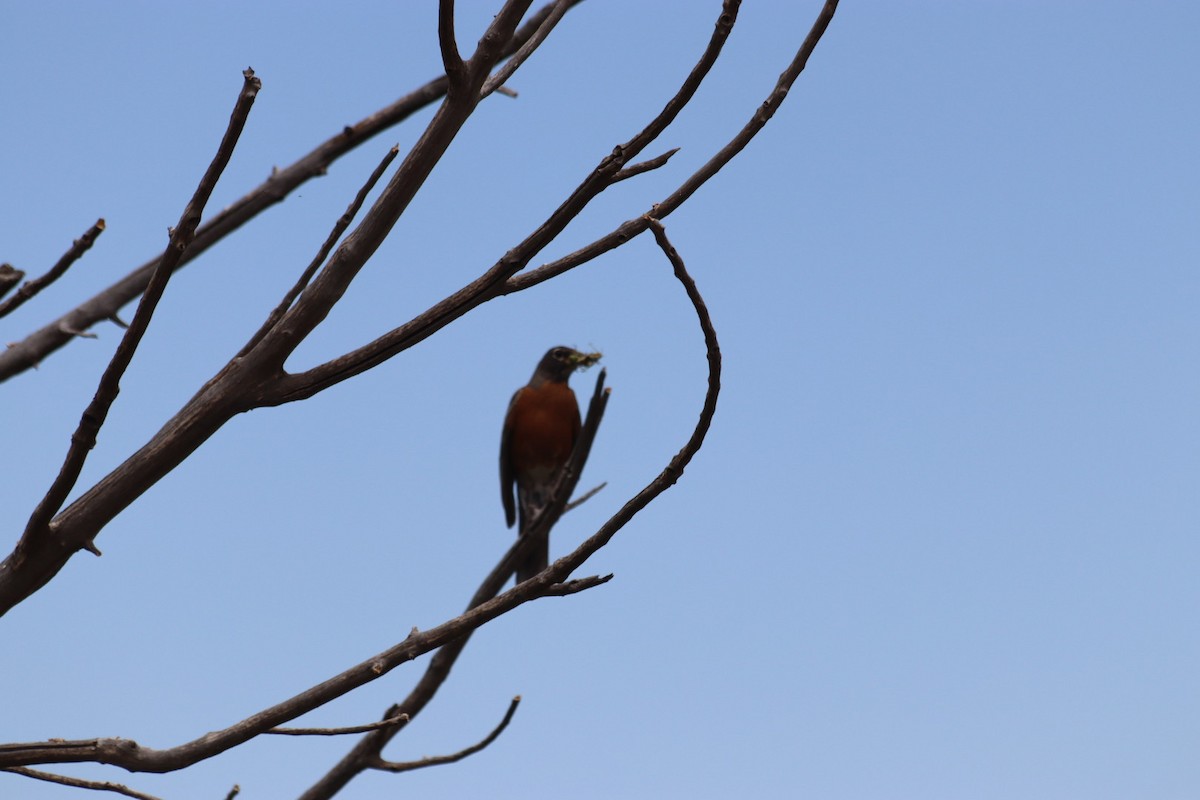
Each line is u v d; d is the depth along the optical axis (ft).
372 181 18.42
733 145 19.90
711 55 17.52
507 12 17.88
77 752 16.07
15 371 26.45
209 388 17.56
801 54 20.31
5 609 16.67
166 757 16.25
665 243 16.51
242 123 15.08
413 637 17.01
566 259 19.04
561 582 17.19
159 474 17.31
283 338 17.62
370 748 25.52
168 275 15.35
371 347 17.84
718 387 16.90
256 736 16.52
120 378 15.69
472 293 18.03
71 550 16.97
